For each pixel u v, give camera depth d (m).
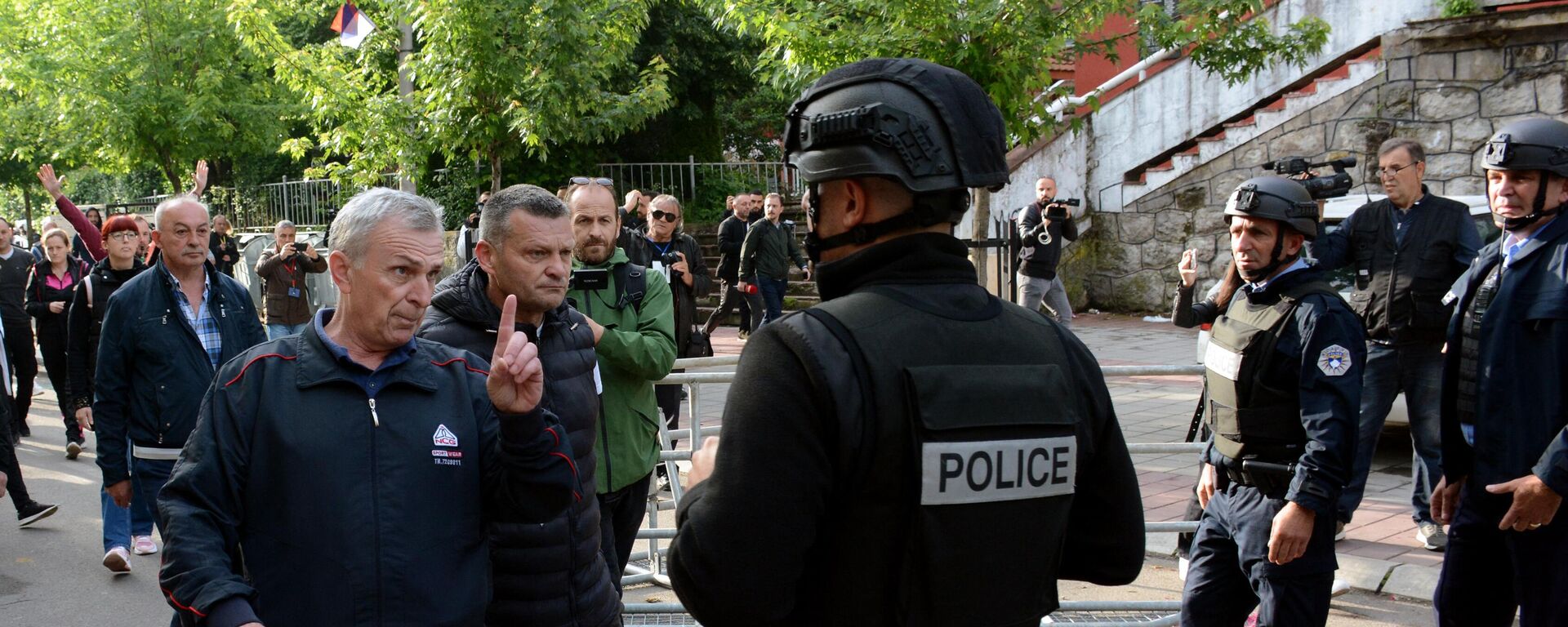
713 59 21.53
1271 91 14.32
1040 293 11.16
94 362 6.48
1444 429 3.57
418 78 11.42
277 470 2.36
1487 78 12.46
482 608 2.48
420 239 2.45
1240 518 3.38
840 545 1.71
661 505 6.80
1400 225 5.52
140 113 18.73
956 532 1.69
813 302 16.08
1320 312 3.20
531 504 2.40
